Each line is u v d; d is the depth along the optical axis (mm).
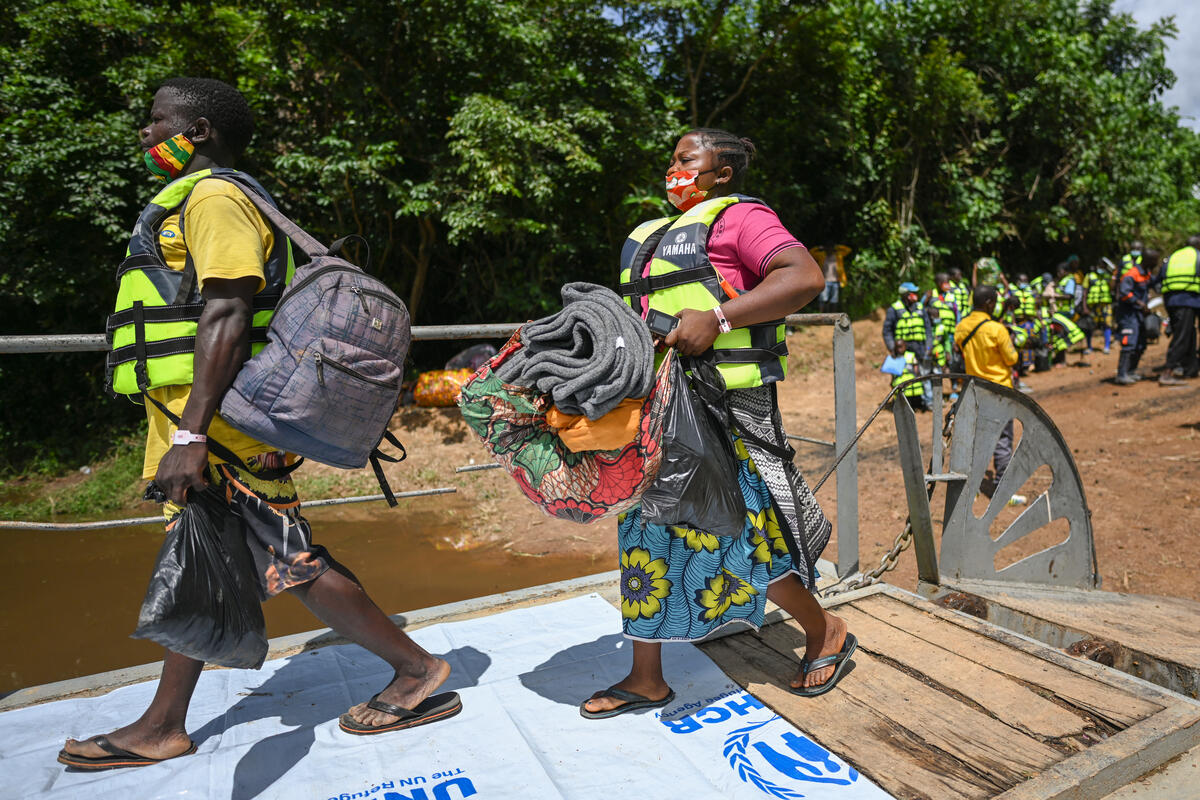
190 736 2385
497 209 11086
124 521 2623
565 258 13430
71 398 12664
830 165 17781
